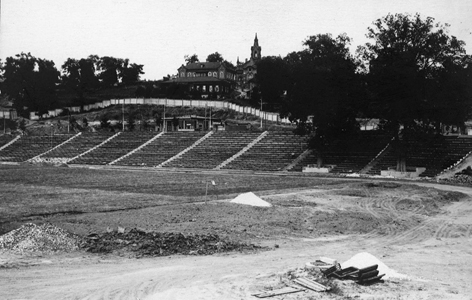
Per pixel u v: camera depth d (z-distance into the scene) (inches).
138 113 5570.9
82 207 1357.0
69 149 4579.2
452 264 798.5
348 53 3093.0
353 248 920.3
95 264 730.2
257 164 3452.3
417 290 631.2
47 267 703.1
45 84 6530.5
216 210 1275.8
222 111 5295.3
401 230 1129.4
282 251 869.2
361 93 2834.6
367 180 2527.1
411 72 2524.6
